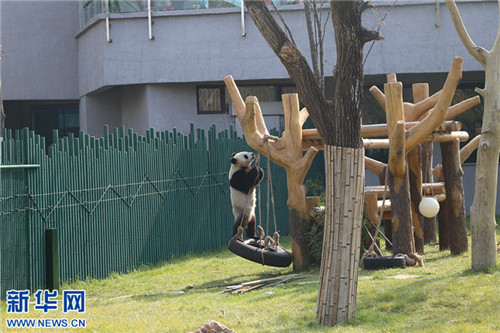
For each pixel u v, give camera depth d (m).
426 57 16.67
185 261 12.75
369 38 6.26
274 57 16.77
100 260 11.20
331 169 6.57
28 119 19.98
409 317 6.73
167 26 16.84
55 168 10.37
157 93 17.12
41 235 10.07
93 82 17.70
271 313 7.38
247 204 10.98
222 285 9.87
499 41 8.95
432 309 6.97
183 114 17.39
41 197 10.09
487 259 8.84
